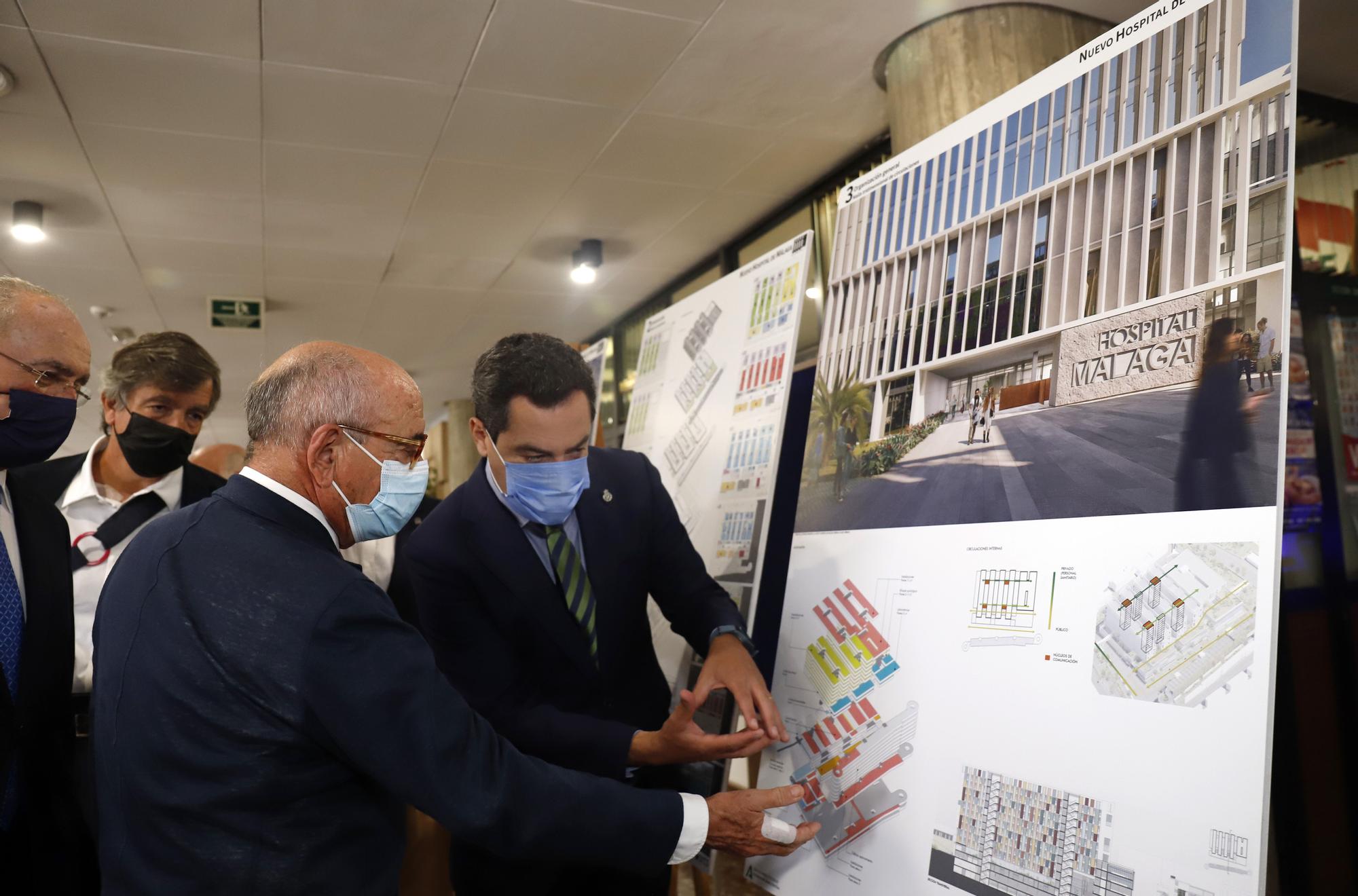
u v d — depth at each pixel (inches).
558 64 133.6
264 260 220.2
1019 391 48.7
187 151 158.7
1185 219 41.5
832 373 64.5
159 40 123.6
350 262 223.6
